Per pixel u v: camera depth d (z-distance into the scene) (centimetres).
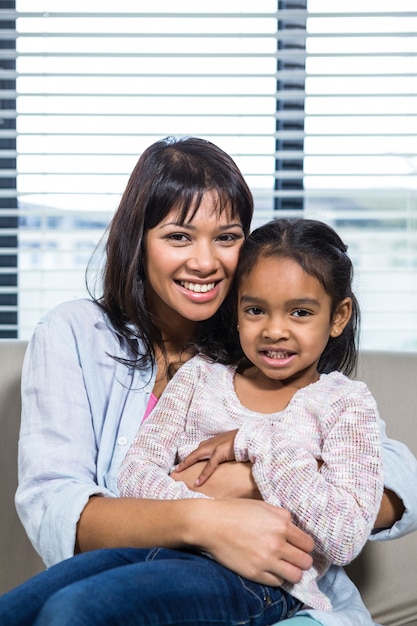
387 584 174
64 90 256
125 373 161
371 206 254
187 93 253
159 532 130
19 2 259
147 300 167
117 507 135
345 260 154
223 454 143
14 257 261
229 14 250
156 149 160
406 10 253
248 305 149
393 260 252
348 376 170
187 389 156
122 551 132
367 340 257
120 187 255
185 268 154
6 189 262
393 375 186
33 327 254
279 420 145
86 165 255
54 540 138
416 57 251
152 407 162
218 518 128
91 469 151
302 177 251
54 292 260
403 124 252
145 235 157
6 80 260
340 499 130
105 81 256
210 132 254
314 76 249
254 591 128
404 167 251
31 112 254
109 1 258
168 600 118
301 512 131
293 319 147
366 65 252
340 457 136
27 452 149
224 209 153
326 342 153
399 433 180
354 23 253
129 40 255
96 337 163
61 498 140
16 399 186
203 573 125
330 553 131
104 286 168
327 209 254
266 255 149
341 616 132
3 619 119
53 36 251
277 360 148
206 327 168
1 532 180
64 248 256
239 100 255
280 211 253
